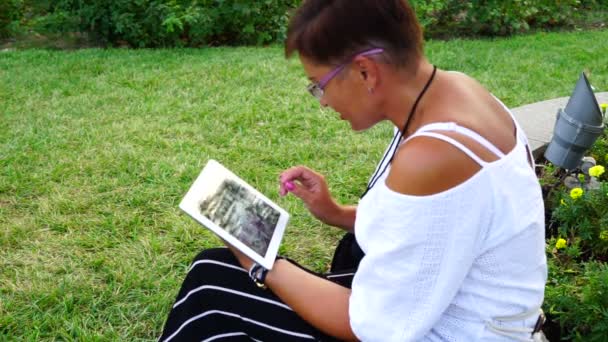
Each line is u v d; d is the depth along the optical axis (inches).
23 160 152.6
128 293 108.1
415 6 278.2
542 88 206.5
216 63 231.9
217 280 67.2
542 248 56.9
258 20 273.1
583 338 86.1
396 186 51.7
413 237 51.1
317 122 175.9
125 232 125.4
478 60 238.7
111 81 212.7
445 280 51.9
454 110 54.0
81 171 147.4
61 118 178.9
